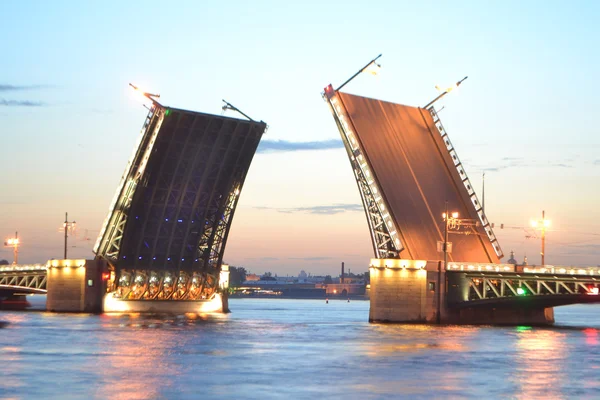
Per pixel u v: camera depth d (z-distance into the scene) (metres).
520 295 99.94
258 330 86.81
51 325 88.44
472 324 105.81
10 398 40.06
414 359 58.28
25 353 59.44
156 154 98.81
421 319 101.75
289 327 93.62
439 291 103.31
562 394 43.38
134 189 101.62
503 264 104.38
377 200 101.69
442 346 68.56
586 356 61.53
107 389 42.84
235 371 50.53
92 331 79.94
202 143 100.44
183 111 95.81
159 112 95.25
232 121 100.19
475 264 103.94
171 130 97.31
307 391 43.28
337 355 60.31
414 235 103.12
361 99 104.62
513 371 52.25
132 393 41.78
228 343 69.06
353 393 42.88
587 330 96.06
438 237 105.81
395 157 104.56
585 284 98.94
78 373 48.62
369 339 75.19
